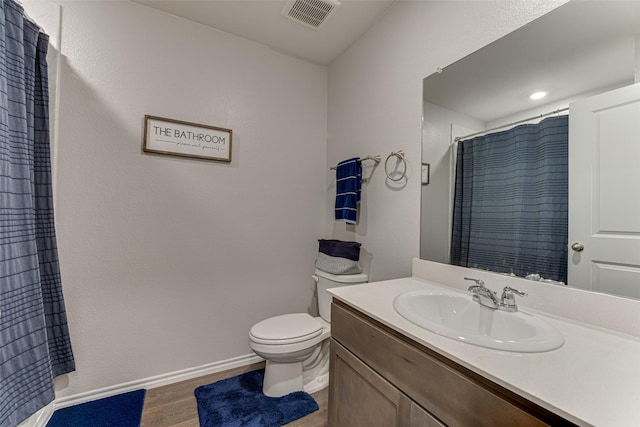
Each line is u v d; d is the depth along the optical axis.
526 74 1.09
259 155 2.13
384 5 1.72
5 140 1.07
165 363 1.82
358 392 1.08
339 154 2.25
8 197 1.09
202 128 1.91
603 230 0.89
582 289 0.93
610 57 0.88
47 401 1.26
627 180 0.84
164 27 1.80
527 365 0.67
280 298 2.22
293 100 2.27
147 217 1.77
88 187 1.61
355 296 1.20
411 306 1.10
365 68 1.97
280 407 1.57
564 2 0.99
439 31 1.43
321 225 2.38
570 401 0.54
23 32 1.23
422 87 1.52
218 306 1.99
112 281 1.68
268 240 2.17
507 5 1.16
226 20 1.88
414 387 0.84
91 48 1.61
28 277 1.20
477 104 1.26
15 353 1.12
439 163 1.43
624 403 0.53
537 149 1.06
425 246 1.49
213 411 1.54
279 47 2.17
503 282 1.15
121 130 1.69
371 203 1.90
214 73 1.96
